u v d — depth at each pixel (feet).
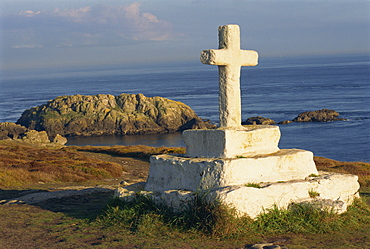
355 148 225.76
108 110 401.08
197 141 42.37
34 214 43.47
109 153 166.91
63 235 35.19
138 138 350.64
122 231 35.58
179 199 37.45
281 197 37.06
